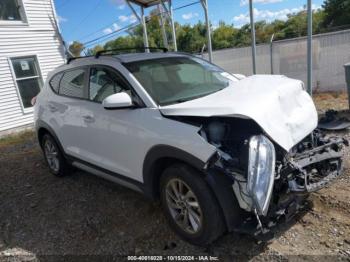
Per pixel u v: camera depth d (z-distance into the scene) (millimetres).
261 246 3059
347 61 10344
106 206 4141
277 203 2850
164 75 3822
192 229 3105
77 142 4434
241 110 2830
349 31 10172
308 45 7219
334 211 3447
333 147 3367
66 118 4508
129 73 3652
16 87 11797
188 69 4141
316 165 3174
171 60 4176
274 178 2736
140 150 3344
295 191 2828
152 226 3576
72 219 3959
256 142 2674
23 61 12117
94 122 3936
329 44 10547
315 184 3004
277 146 2881
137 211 3914
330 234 3117
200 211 2930
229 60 13016
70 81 4594
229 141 2926
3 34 11445
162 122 3125
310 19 7039
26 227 3938
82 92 4289
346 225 3217
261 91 3229
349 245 2953
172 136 2990
